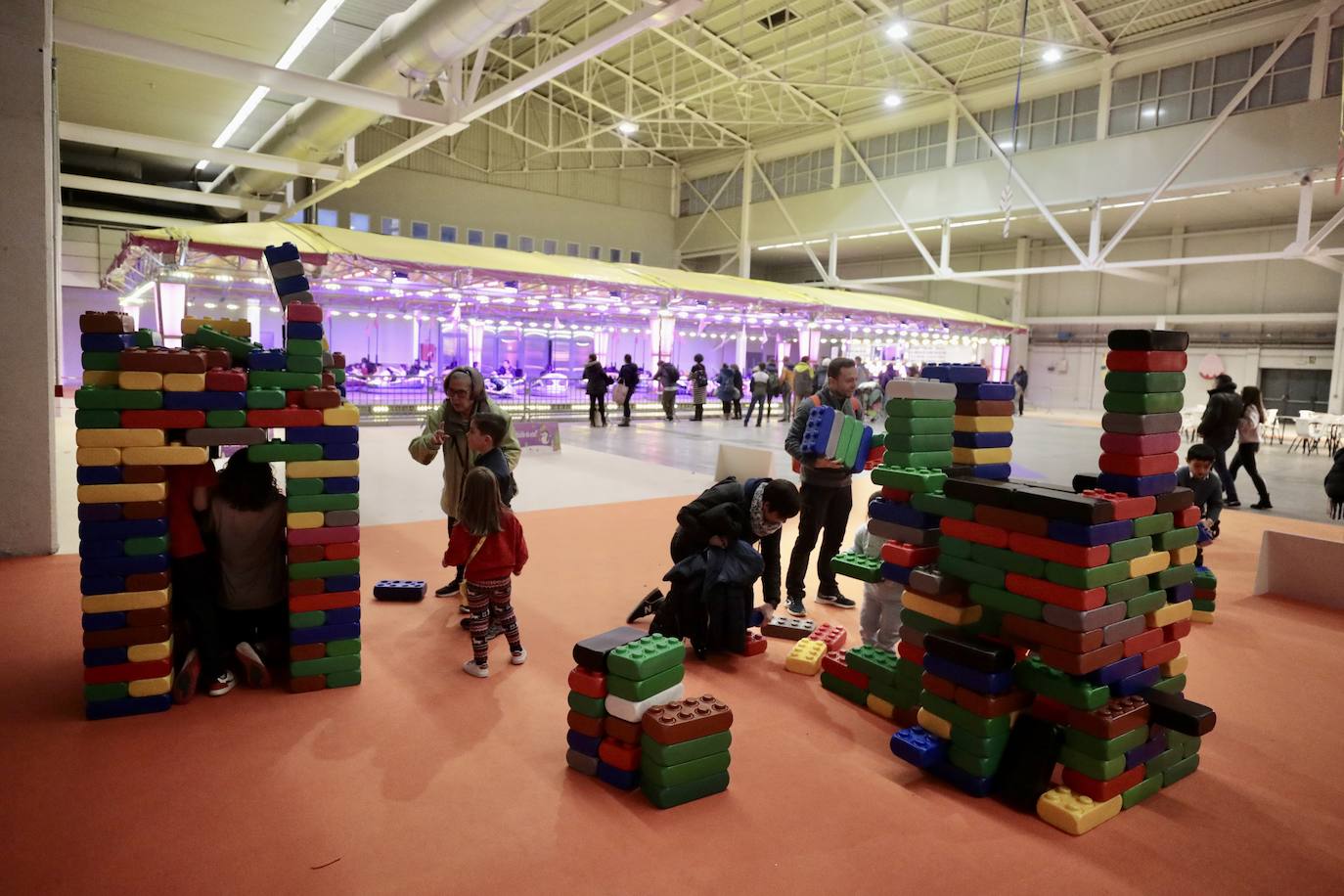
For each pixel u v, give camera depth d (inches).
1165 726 107.8
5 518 208.4
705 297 781.9
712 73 1021.8
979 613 120.5
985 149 956.6
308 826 94.6
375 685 137.9
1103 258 816.3
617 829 96.2
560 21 920.9
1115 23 802.2
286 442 130.6
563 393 871.1
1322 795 111.4
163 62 346.6
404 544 243.6
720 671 151.9
